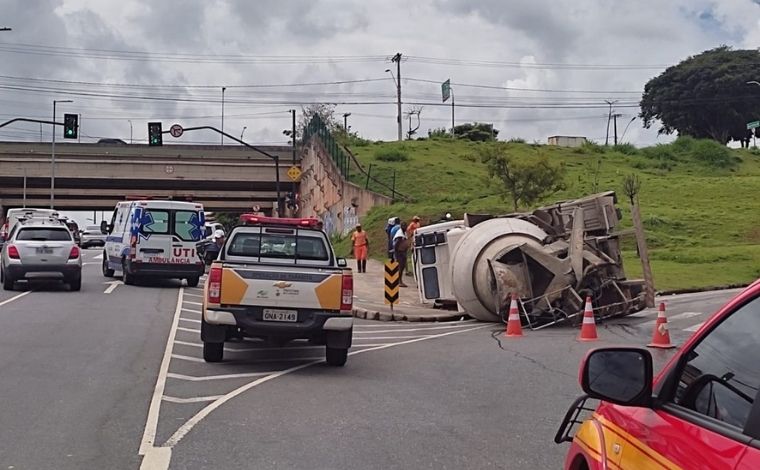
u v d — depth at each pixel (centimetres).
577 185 5444
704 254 3316
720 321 362
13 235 2516
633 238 3759
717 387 338
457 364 1370
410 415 984
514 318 1752
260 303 1285
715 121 9756
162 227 2723
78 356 1361
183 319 1931
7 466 748
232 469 753
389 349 1562
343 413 991
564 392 1126
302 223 1456
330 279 1296
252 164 6281
